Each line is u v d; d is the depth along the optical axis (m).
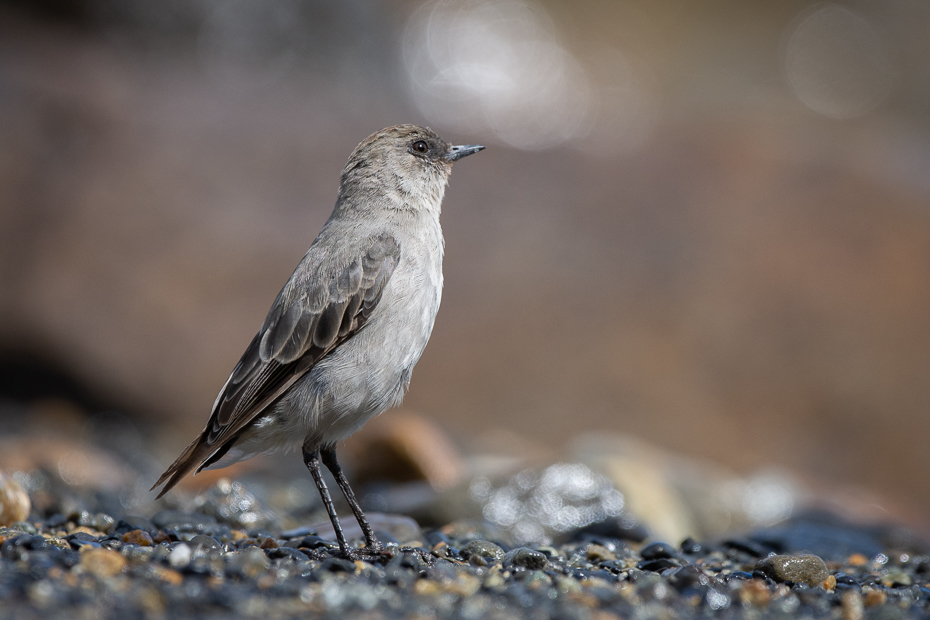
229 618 5.08
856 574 7.69
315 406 7.32
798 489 13.12
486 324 15.67
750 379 15.26
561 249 16.28
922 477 14.91
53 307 15.30
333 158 17.42
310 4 21.73
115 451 14.37
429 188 8.23
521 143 18.28
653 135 18.53
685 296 15.74
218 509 8.99
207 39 20.97
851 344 15.38
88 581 5.48
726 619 5.66
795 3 27.70
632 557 8.31
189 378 15.56
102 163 16.14
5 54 17.59
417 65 22.61
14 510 8.07
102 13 20.22
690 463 14.05
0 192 15.52
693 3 26.77
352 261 7.49
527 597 5.78
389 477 12.26
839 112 24.97
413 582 6.11
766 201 16.61
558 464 10.86
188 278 15.79
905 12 27.59
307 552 7.30
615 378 15.29
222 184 16.50
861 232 16.25
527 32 24.28
